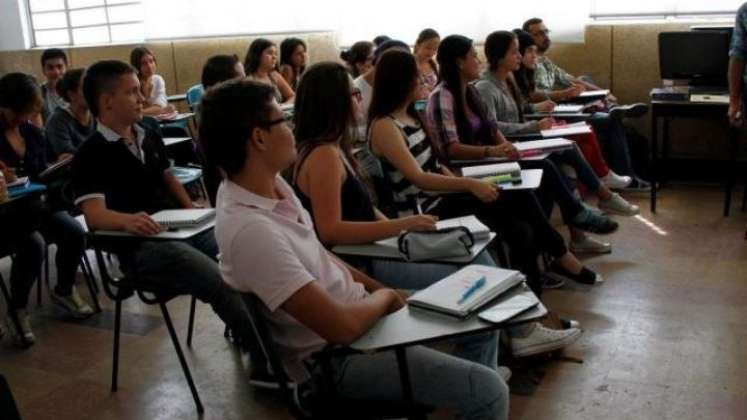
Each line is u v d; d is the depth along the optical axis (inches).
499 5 225.1
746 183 175.3
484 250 87.9
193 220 95.0
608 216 164.9
